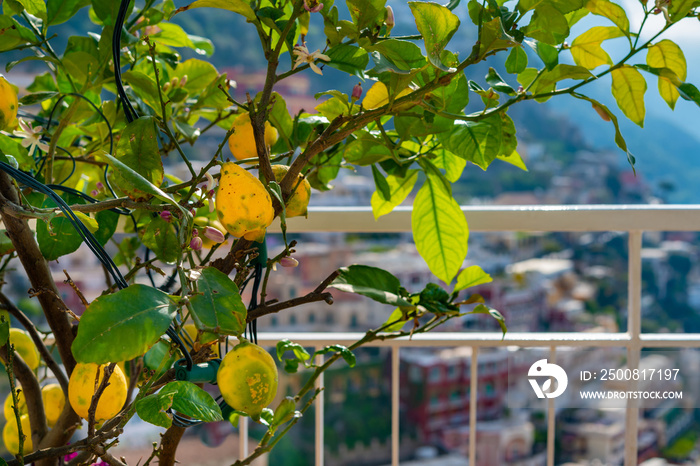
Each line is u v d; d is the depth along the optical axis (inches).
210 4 31.8
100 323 25.0
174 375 33.8
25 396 40.4
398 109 34.0
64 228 36.0
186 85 47.8
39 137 39.9
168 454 38.3
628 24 34.9
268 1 38.3
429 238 45.7
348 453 625.9
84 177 56.8
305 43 35.0
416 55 32.3
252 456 37.8
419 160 41.3
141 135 33.3
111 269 31.0
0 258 40.9
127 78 38.8
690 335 58.1
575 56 38.9
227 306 27.6
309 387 41.1
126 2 34.6
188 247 29.6
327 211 55.2
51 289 36.5
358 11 33.5
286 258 34.6
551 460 58.9
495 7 32.3
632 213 55.7
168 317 26.0
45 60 40.3
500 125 36.1
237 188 28.8
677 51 34.9
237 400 27.8
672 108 37.0
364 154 42.1
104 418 32.6
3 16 39.7
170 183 47.1
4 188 33.9
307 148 34.1
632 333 58.1
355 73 33.0
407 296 38.5
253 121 32.4
